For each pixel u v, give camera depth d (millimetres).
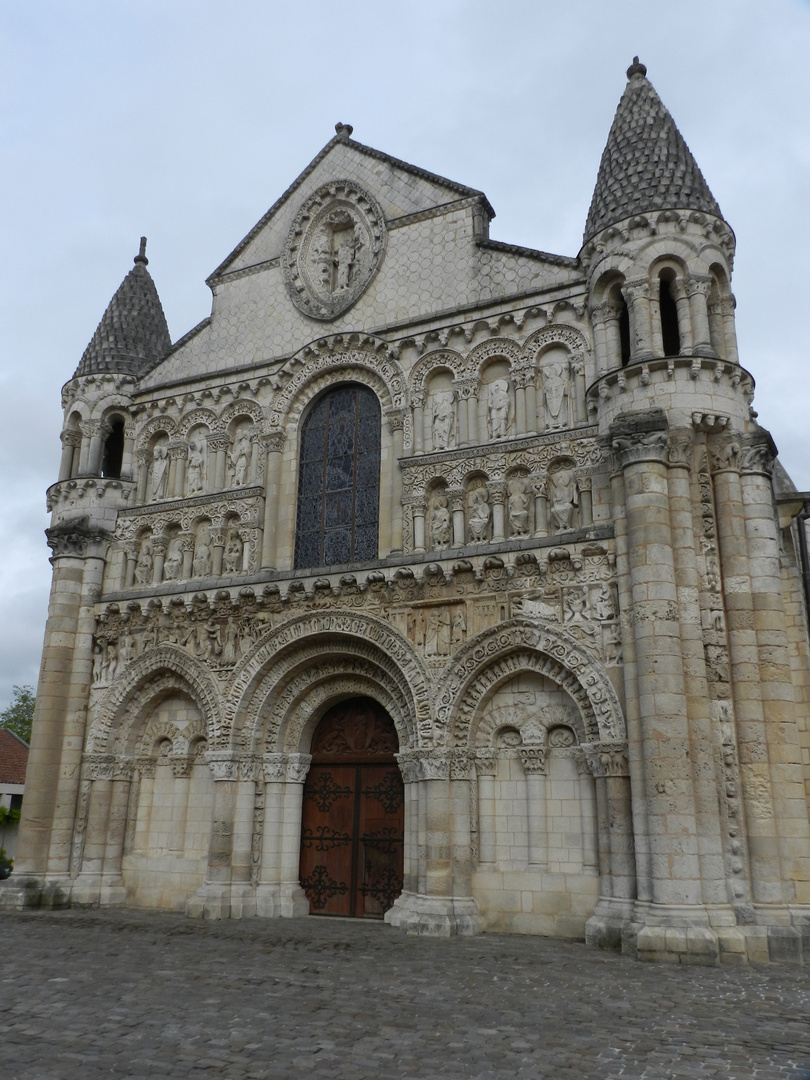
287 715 26906
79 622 30031
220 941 20281
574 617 22766
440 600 24469
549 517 24500
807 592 25172
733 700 21016
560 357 25812
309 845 26500
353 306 29391
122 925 23141
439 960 17906
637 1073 10148
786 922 19250
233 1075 9961
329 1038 11539
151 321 34812
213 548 29141
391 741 26359
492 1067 10320
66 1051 10883
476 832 23156
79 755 28828
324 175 31609
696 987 15438
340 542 27922
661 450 21734
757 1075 10094
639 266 23531
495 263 27328
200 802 27656
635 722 20828
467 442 26172
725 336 23828
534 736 23203
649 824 19672
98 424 32312
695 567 21422
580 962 17938
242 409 30500
